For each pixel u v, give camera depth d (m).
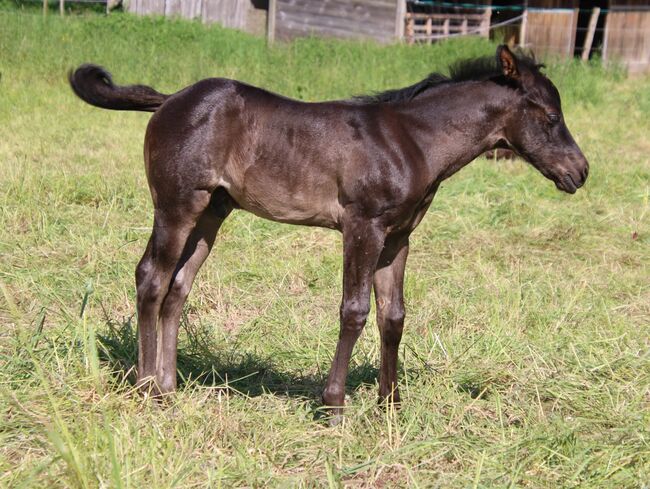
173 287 4.68
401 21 18.25
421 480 3.94
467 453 4.20
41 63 13.35
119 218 7.74
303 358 5.38
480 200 9.11
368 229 4.32
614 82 17.44
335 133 4.35
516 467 4.05
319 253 7.40
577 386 5.07
